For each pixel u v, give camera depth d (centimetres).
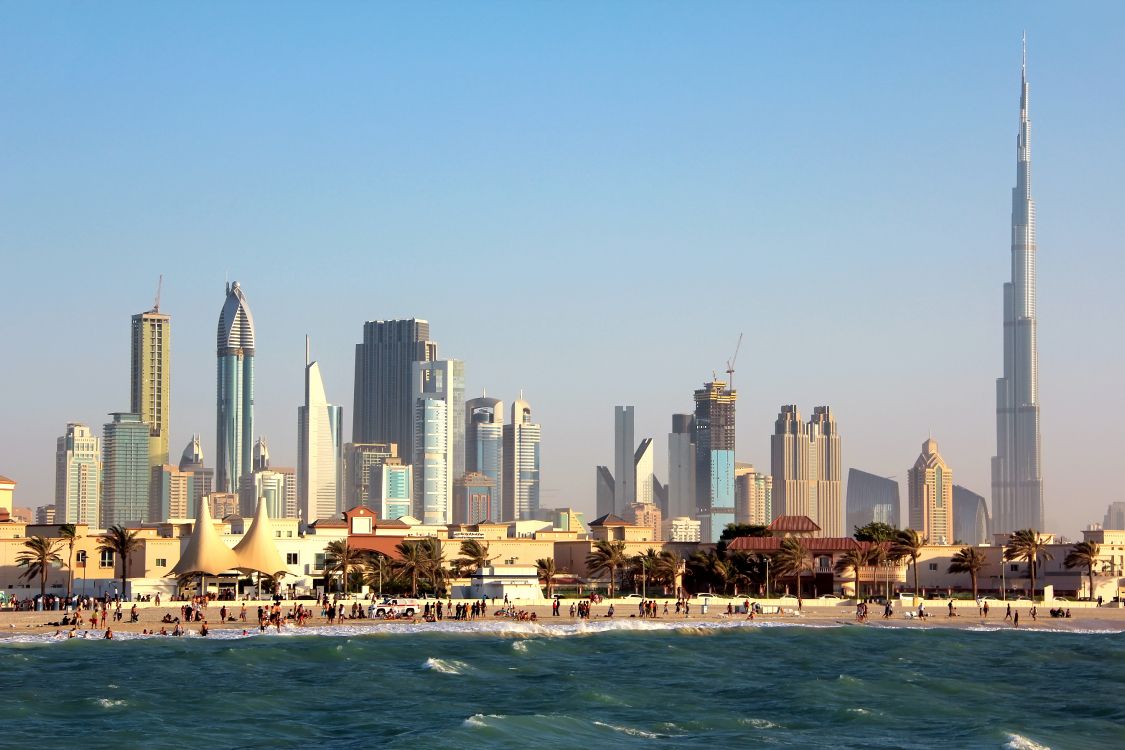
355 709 11050
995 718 11075
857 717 10988
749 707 11506
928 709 11469
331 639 16338
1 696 11294
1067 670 14562
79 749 9125
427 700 11569
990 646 17100
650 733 10094
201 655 14475
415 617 19350
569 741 9606
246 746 9388
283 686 12225
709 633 18388
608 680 13050
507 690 12238
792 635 18275
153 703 11100
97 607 19100
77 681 12381
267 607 19888
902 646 16762
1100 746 9881
